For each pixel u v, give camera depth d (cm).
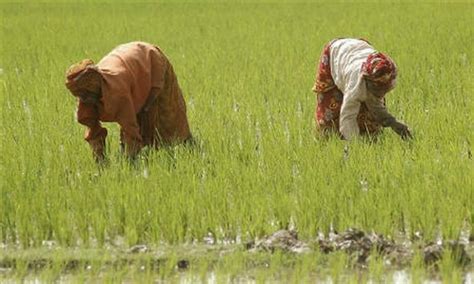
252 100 2897
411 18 5506
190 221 1745
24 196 1856
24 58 4088
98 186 1919
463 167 1995
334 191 1844
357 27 5006
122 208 1778
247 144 2264
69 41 4734
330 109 2289
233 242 1705
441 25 4959
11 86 3231
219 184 1898
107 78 2020
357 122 2253
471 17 5472
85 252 1628
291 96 2964
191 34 4966
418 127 2423
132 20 5953
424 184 1872
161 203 1803
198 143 2300
